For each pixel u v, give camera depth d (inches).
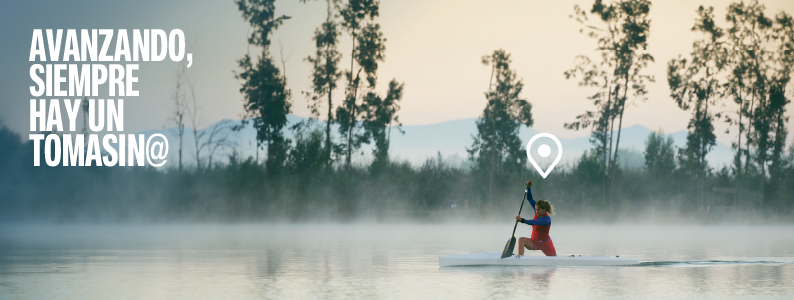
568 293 382.0
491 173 2033.7
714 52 2133.4
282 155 1887.3
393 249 749.9
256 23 1947.6
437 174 2047.2
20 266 546.0
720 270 512.4
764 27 2105.1
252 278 458.6
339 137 2016.5
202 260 600.7
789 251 740.0
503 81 2087.8
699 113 2153.1
